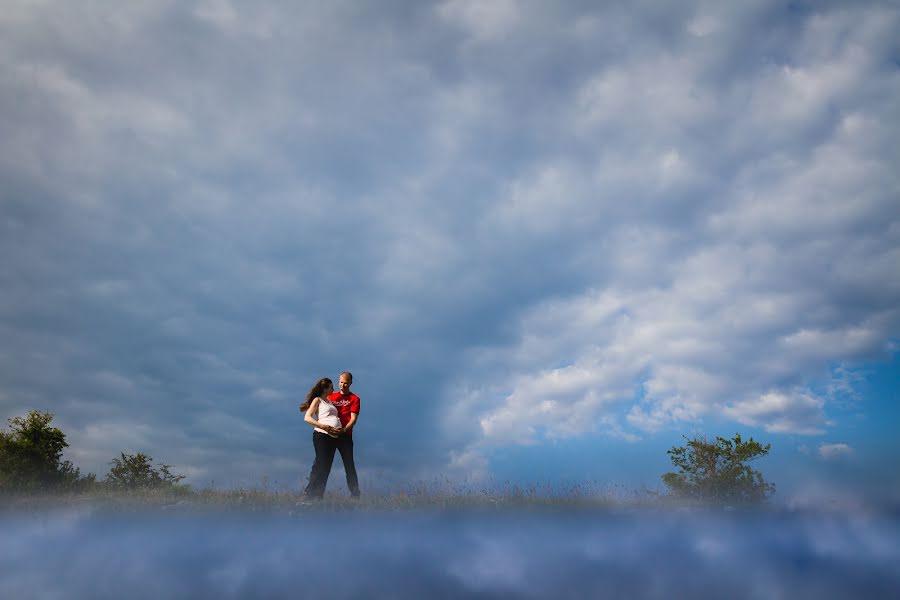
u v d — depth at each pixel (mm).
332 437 9602
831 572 4738
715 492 10414
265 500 8969
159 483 14016
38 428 14570
